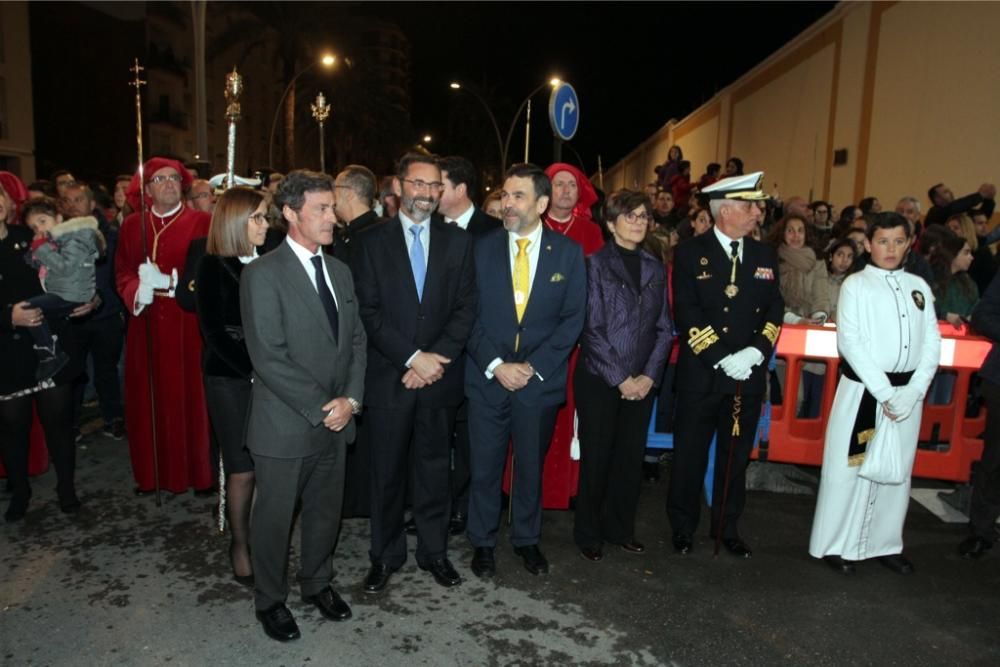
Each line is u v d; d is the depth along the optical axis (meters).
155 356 4.48
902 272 3.86
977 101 9.38
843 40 13.45
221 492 4.12
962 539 4.32
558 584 3.69
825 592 3.67
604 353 3.79
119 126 23.22
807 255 5.87
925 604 3.58
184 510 4.43
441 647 3.13
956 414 4.73
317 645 3.13
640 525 4.44
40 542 4.00
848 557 3.84
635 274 3.91
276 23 22.75
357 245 3.54
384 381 3.52
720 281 3.88
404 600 3.51
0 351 4.07
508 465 4.49
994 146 9.04
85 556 3.86
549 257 3.69
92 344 5.61
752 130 19.12
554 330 3.72
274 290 2.95
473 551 4.07
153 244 4.50
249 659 3.02
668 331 3.97
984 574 3.90
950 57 9.99
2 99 21.03
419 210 3.43
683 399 3.97
